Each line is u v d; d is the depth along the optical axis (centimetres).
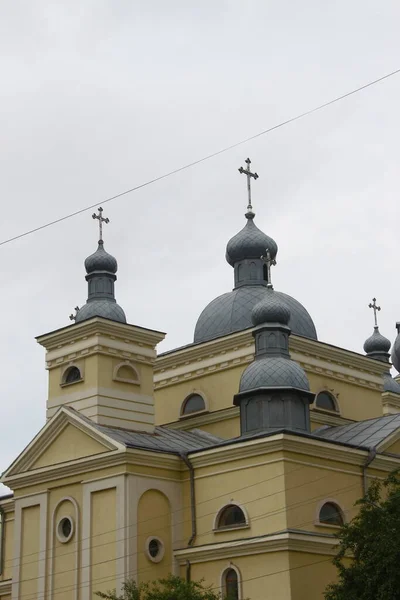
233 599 4134
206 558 4538
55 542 4844
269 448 4469
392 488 4256
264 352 5066
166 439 5084
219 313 5894
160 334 5425
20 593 4912
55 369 5384
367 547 3809
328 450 4597
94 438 4819
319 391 5575
